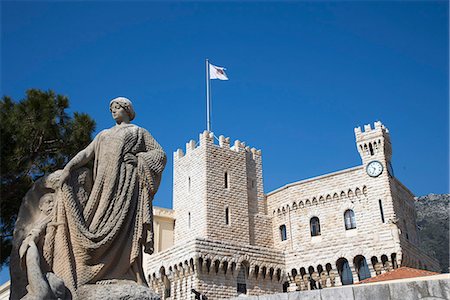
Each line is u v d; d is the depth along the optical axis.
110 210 6.64
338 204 56.06
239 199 58.16
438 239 95.88
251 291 51.09
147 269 54.06
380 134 55.47
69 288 6.14
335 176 57.34
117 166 6.86
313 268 54.09
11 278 6.25
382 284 8.52
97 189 6.74
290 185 60.25
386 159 55.19
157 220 57.97
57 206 6.57
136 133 7.25
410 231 56.38
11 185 14.07
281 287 54.25
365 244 52.16
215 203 55.91
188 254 48.91
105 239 6.43
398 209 53.97
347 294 8.71
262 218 60.19
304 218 57.84
